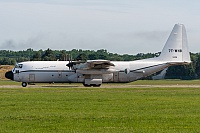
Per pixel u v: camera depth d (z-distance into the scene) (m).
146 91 130.38
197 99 98.50
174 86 169.50
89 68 158.00
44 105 82.56
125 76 163.62
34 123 57.94
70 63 159.00
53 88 146.25
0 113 68.62
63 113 68.75
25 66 160.75
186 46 170.88
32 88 145.50
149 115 66.50
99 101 92.06
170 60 169.62
